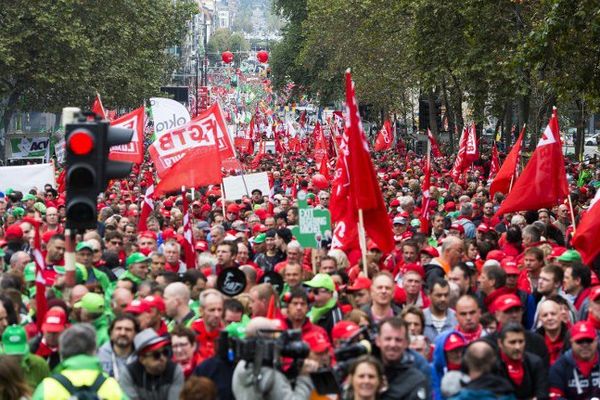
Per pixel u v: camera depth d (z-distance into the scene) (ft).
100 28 437.17
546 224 139.13
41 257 85.15
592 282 91.81
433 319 85.15
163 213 164.14
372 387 61.36
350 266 112.98
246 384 64.03
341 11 437.17
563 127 458.09
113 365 74.13
